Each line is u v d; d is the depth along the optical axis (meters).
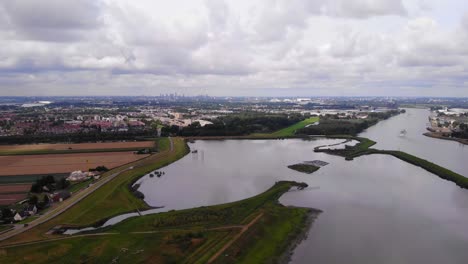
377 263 95.88
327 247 105.12
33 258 93.19
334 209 136.38
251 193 158.50
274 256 100.25
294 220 123.19
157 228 115.44
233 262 95.19
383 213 132.38
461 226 120.62
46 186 159.62
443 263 96.19
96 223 122.25
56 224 119.12
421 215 130.50
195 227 116.12
